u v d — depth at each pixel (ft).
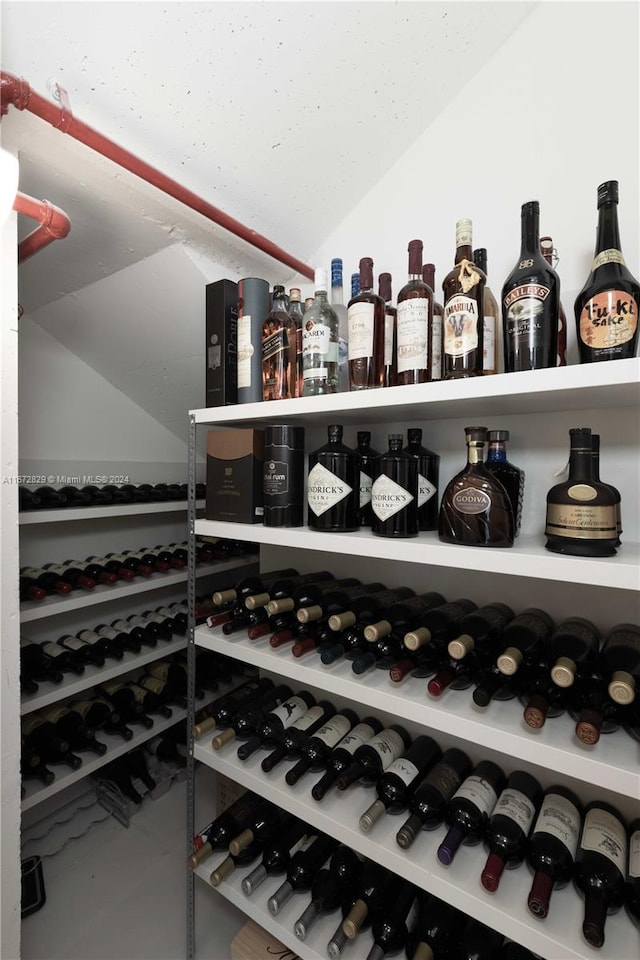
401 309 2.72
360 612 3.22
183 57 2.62
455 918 2.86
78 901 4.13
